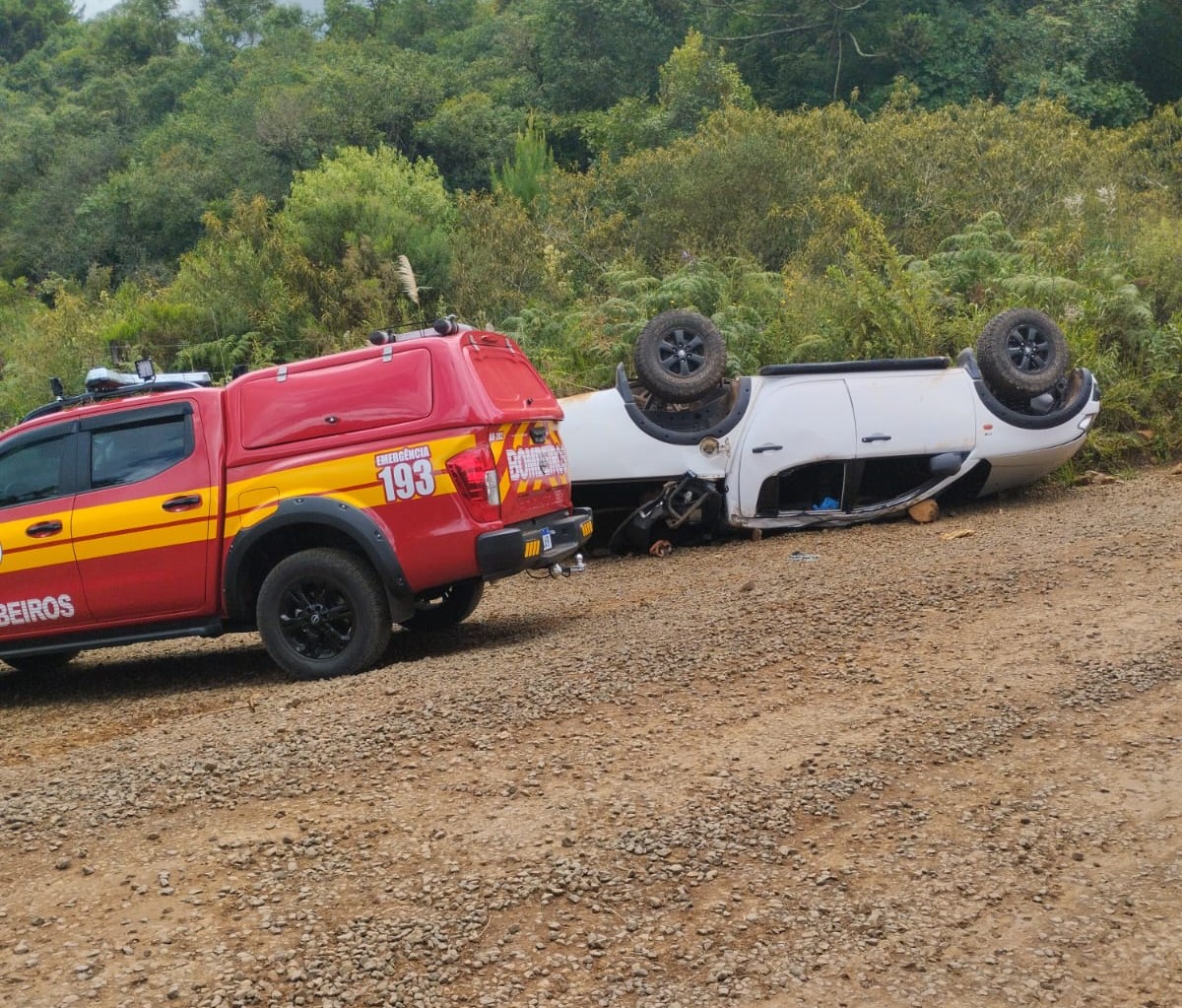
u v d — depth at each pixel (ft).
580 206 73.10
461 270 64.13
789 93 135.64
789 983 11.14
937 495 33.81
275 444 22.97
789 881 12.85
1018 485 35.09
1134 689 17.48
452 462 21.86
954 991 10.95
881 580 24.59
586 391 41.68
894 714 17.06
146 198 122.72
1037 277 42.14
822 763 15.51
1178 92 114.93
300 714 19.07
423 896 12.73
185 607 23.56
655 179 68.90
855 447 32.89
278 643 22.68
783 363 42.42
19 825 15.25
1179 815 13.79
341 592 22.36
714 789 14.87
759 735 16.60
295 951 11.80
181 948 11.96
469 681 19.93
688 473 32.83
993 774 15.16
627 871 13.05
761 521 33.22
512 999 11.02
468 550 21.89
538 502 23.86
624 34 143.84
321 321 62.03
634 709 17.92
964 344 41.11
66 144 159.74
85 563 23.71
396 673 21.49
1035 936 11.73
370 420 22.47
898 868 13.04
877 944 11.70
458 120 122.83
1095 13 120.16
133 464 23.77
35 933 12.42
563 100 141.18
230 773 16.48
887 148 66.69
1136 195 63.10
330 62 179.52
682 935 11.93
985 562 25.63
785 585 25.48
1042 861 13.05
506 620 26.91
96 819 15.24
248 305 62.80
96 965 11.72
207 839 14.43
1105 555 25.29
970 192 63.41
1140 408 40.09
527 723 17.61
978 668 18.71
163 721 21.26
